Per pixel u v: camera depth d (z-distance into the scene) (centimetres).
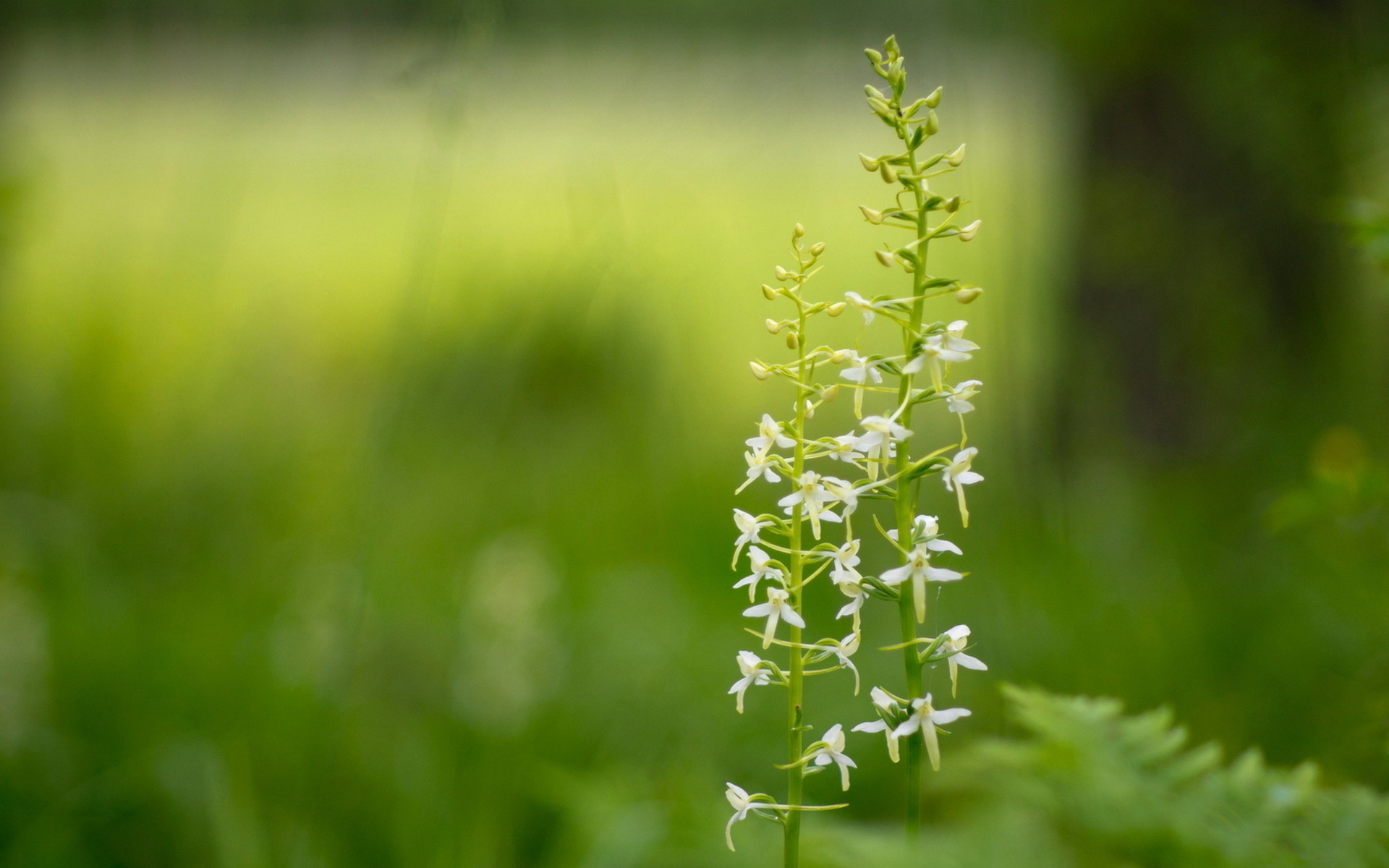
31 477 643
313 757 389
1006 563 452
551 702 495
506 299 616
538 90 767
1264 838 187
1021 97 614
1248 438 640
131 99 731
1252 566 557
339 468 677
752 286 872
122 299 681
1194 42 608
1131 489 632
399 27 609
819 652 175
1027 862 167
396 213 1002
